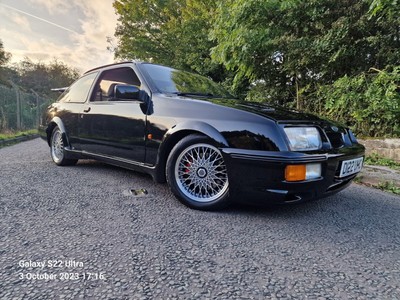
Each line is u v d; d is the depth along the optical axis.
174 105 2.38
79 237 1.69
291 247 1.68
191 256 1.52
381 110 4.66
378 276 1.40
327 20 5.26
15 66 26.62
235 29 5.59
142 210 2.19
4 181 2.88
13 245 1.56
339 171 2.13
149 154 2.49
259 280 1.32
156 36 14.51
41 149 5.53
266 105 2.53
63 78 29.52
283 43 5.58
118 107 2.81
